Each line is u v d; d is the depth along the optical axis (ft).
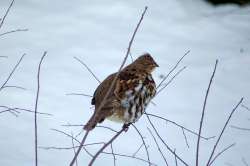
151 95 25.46
